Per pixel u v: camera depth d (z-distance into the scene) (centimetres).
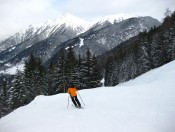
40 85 5897
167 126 1175
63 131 1150
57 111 1587
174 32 7375
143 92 1891
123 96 1828
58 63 5662
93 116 1372
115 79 8831
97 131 1132
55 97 2242
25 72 5897
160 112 1369
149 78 3850
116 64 9388
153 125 1185
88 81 5659
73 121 1303
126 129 1141
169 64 3884
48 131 1162
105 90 2181
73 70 5609
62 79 5528
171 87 1959
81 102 1794
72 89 1603
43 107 1817
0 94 6162
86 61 5681
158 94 1772
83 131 1140
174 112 1361
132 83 4534
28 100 5616
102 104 1653
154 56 7431
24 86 5575
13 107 5447
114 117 1330
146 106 1506
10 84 6316
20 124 1371
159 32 8050
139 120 1258
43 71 6191
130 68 8119
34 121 1388
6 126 1391
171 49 7088
